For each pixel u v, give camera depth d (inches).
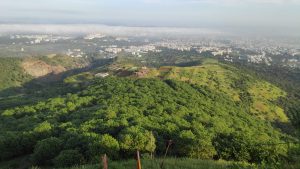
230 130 2022.6
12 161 1818.4
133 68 6092.5
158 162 679.7
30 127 2194.9
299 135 572.7
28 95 4982.8
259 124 3075.8
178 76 5502.0
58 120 2564.0
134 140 1407.5
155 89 3853.3
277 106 4623.5
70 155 1294.3
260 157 1122.7
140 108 2699.3
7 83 7726.4
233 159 1278.3
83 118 2420.0
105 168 300.5
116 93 3540.8
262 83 5703.7
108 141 1354.6
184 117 2461.9
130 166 650.8
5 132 2181.3
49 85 7219.5
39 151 1558.8
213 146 1343.5
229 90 5068.9
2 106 3961.6
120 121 1993.1
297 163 483.5
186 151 1326.3
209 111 2987.2
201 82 5290.4
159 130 1745.8
